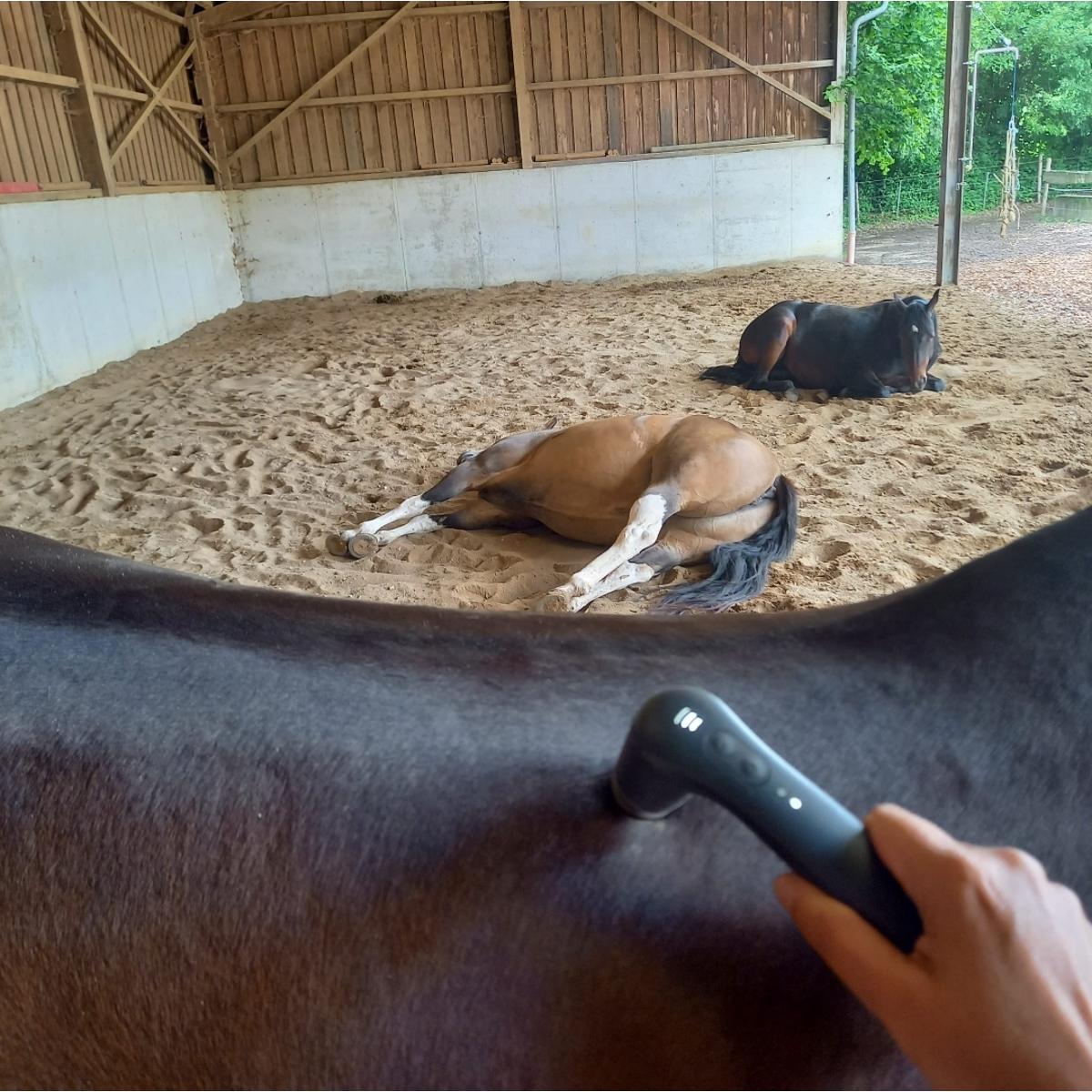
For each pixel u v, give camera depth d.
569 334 8.21
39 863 0.75
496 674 0.84
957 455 4.33
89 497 4.48
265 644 0.88
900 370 5.41
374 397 6.23
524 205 12.24
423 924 0.67
